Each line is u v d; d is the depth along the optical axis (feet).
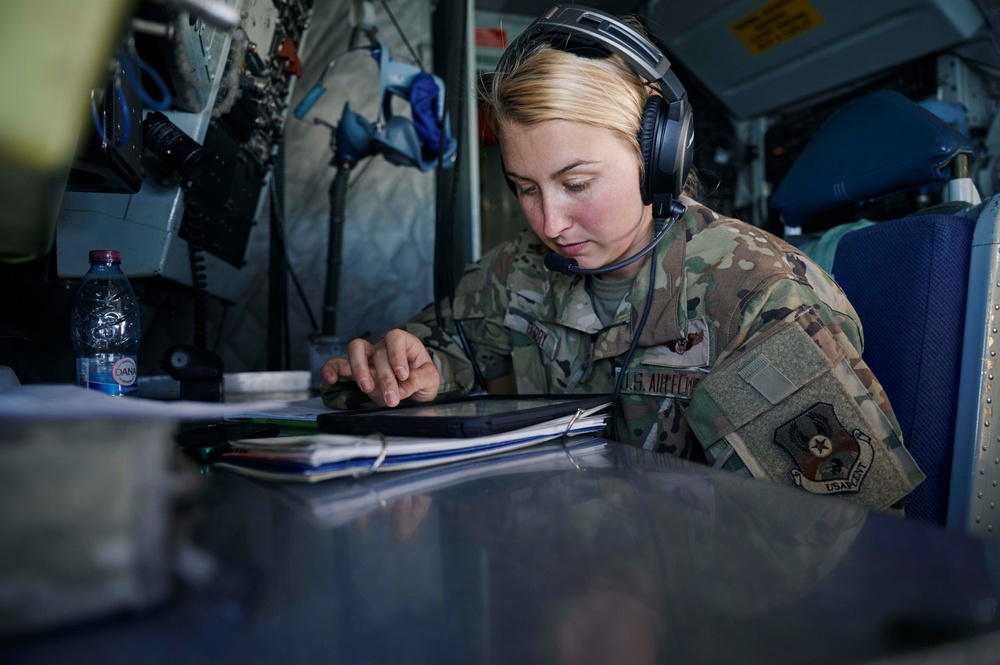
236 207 5.47
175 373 3.69
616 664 0.80
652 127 3.00
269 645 0.85
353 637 0.87
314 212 8.86
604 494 1.61
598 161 2.96
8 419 1.03
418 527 1.35
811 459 2.75
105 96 2.25
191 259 4.57
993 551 1.16
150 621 0.91
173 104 3.73
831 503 1.51
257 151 5.60
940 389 3.41
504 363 4.47
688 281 3.43
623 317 3.59
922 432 3.42
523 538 1.28
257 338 8.49
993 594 0.98
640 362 3.50
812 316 2.91
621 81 2.97
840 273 4.02
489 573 1.10
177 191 3.93
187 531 1.32
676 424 3.37
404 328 4.61
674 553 1.18
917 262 3.52
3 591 0.85
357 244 9.03
